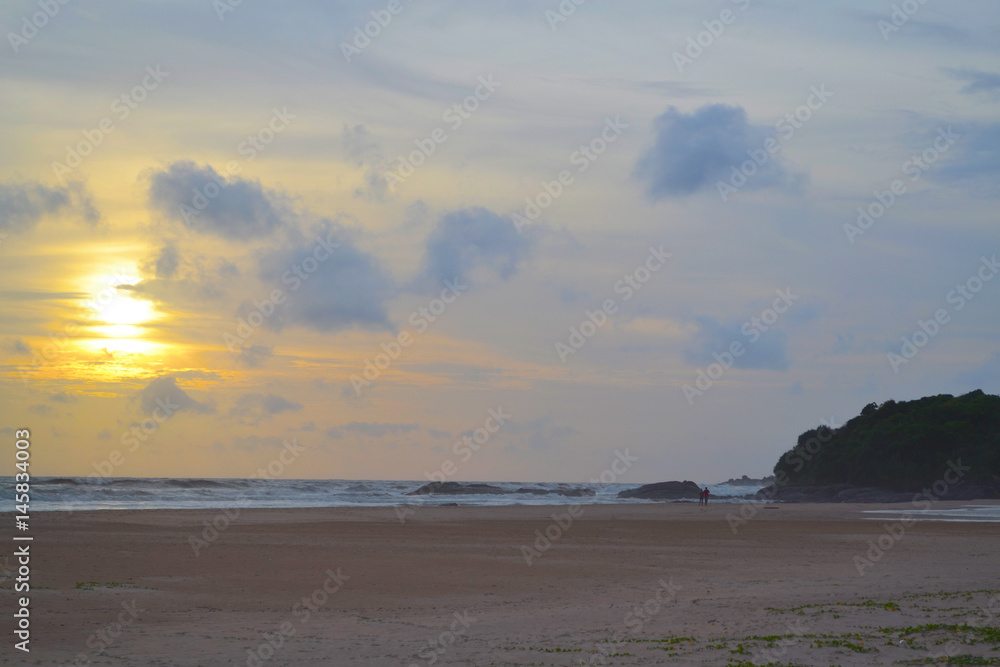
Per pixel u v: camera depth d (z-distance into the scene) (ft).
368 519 135.54
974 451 287.69
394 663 34.45
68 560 69.97
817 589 56.90
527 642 38.83
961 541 99.35
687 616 45.80
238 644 38.50
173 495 242.99
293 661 34.91
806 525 132.46
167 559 72.08
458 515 154.81
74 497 213.87
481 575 65.41
